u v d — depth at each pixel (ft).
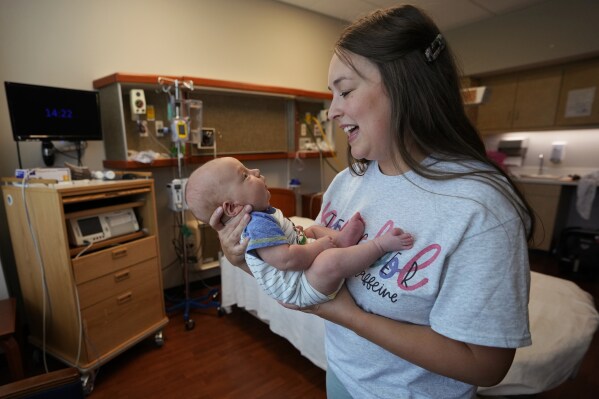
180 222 8.89
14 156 6.76
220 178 2.63
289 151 10.85
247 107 9.59
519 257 1.64
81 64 7.25
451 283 1.70
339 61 2.01
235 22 9.48
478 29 12.85
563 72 11.71
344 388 2.42
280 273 2.23
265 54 10.28
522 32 11.73
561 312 4.18
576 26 10.56
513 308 1.62
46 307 5.81
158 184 8.64
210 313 8.23
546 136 13.09
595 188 10.79
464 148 1.94
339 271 2.01
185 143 8.03
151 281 6.61
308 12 11.18
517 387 3.58
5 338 4.89
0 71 6.42
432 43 1.90
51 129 6.30
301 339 5.74
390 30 1.86
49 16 6.79
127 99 7.64
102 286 5.72
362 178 2.52
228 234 2.52
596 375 5.87
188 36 8.66
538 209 11.98
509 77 13.07
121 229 6.20
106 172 6.34
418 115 1.92
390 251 1.99
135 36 7.87
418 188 1.99
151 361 6.37
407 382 2.01
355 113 2.00
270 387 5.68
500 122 13.51
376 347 2.12
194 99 8.44
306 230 2.96
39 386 3.27
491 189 1.71
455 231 1.70
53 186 5.17
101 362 5.65
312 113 11.36
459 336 1.65
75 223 5.56
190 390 5.62
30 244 5.68
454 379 1.80
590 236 10.07
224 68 9.43
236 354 6.60
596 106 11.07
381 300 1.98
